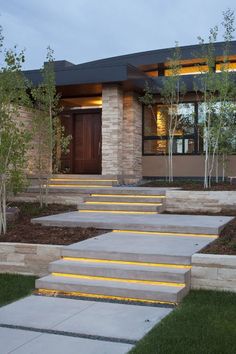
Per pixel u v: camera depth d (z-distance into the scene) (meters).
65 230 8.88
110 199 11.38
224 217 9.70
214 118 13.21
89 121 16.98
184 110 15.84
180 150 16.02
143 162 16.45
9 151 8.92
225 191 10.87
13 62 9.10
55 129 12.68
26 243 7.76
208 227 8.18
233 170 15.16
